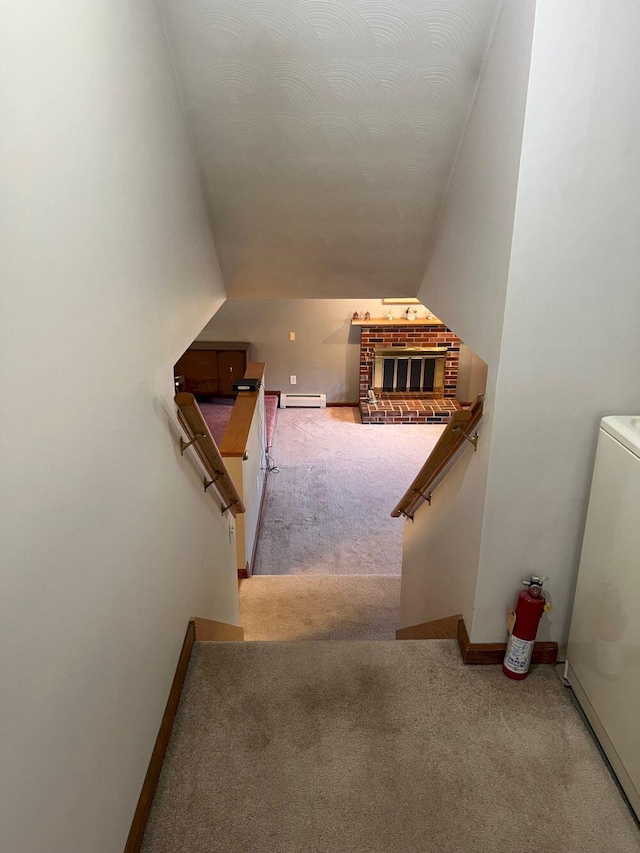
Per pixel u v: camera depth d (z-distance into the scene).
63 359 1.06
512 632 2.03
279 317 8.21
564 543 1.98
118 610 1.38
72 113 1.11
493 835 1.56
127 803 1.45
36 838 0.95
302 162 2.23
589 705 1.86
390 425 8.09
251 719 1.90
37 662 0.96
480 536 1.99
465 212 2.12
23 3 0.92
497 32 1.69
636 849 1.52
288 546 5.34
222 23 1.74
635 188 1.56
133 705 1.50
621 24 1.40
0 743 0.84
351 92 1.94
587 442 1.85
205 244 2.51
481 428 1.99
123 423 1.43
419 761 1.76
